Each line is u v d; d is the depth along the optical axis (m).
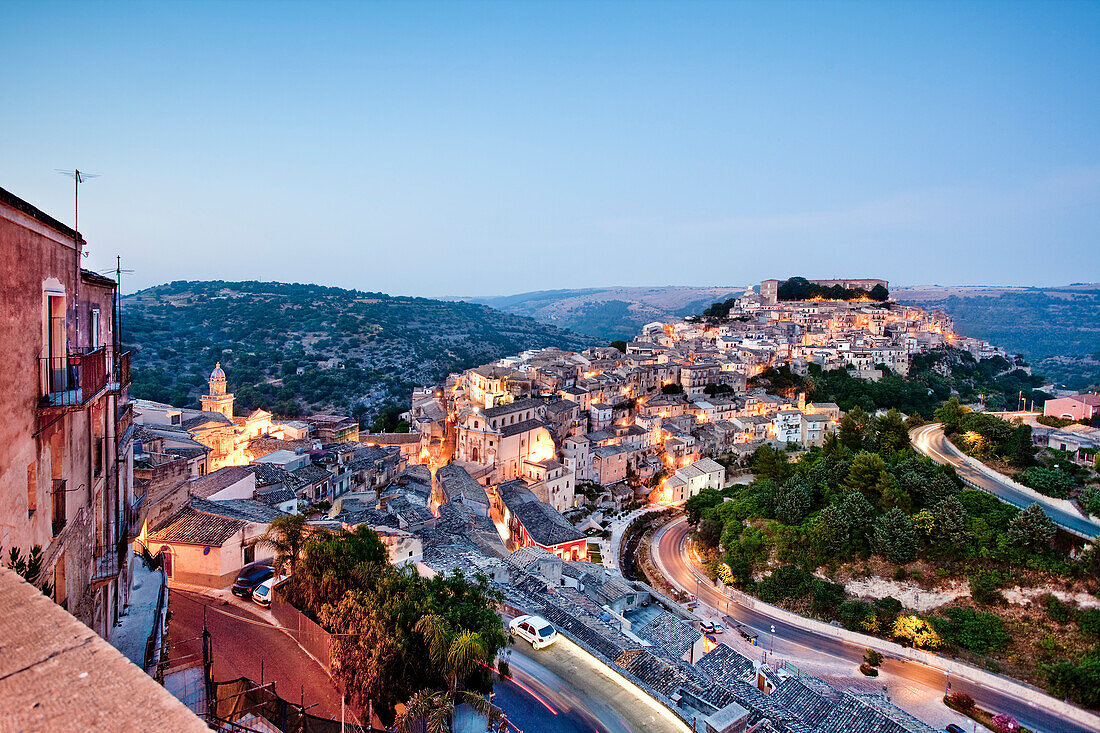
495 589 60.53
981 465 106.31
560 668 44.12
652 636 72.50
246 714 26.61
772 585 93.75
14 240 19.22
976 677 73.69
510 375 158.25
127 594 37.81
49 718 4.94
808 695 59.66
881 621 82.94
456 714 32.84
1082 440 103.62
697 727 37.88
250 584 45.12
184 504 52.72
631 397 178.38
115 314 35.66
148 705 5.32
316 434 146.25
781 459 120.88
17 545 19.39
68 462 25.22
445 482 116.88
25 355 20.17
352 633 32.34
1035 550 79.50
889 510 91.38
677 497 143.88
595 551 113.81
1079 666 68.25
